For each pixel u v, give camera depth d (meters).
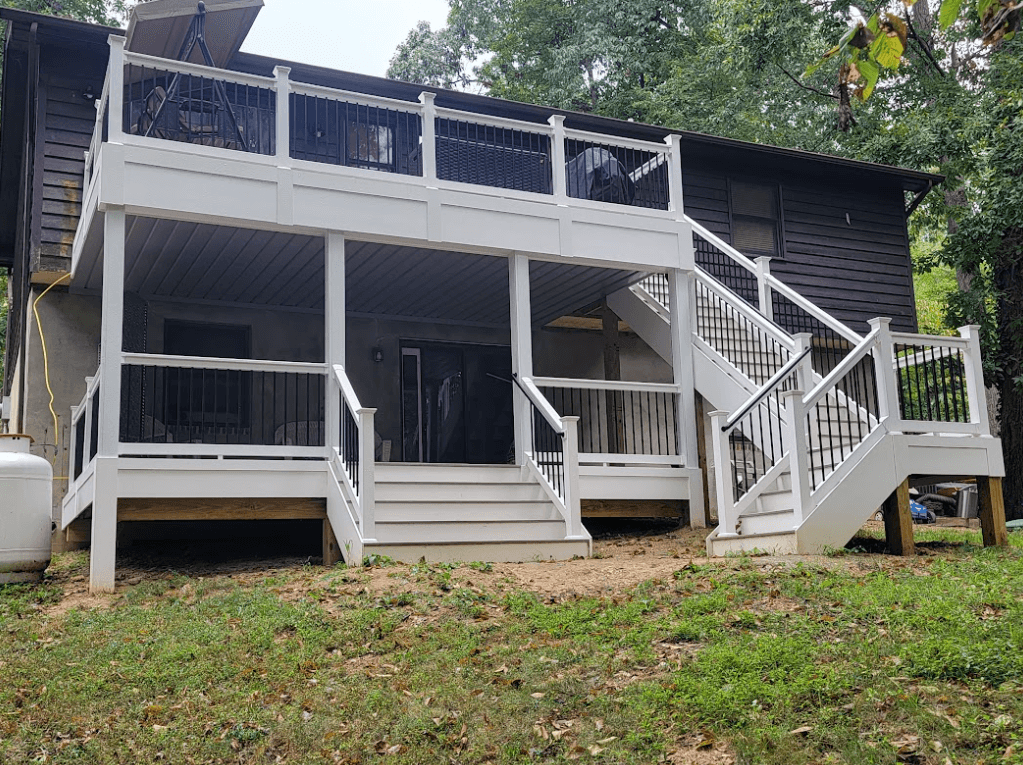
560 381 11.61
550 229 11.88
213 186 10.09
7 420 15.30
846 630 6.15
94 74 12.98
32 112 14.29
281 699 5.86
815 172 18.22
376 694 5.79
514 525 9.81
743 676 5.54
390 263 12.26
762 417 11.41
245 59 13.31
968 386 10.19
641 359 17.20
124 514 9.27
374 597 7.50
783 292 13.11
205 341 13.71
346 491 9.65
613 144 12.57
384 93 14.45
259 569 9.64
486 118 11.70
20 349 13.76
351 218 10.73
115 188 9.59
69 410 12.37
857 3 20.39
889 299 18.75
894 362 9.74
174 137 11.08
